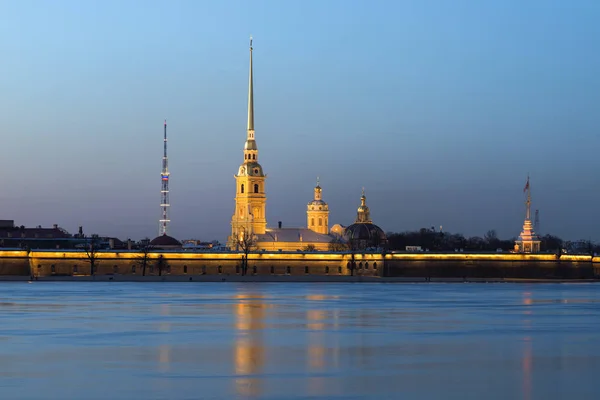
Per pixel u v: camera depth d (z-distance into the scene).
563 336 180.75
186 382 125.44
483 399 115.94
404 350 158.00
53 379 127.56
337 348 160.50
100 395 116.81
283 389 120.94
